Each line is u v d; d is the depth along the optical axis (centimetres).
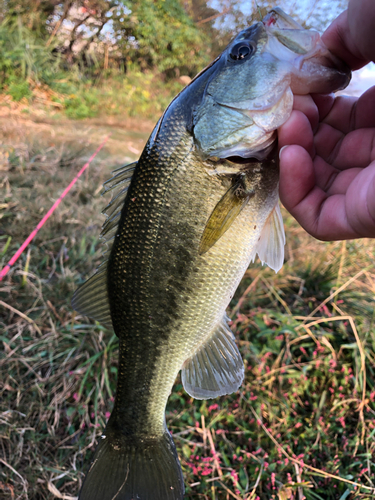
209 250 19
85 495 20
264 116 17
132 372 21
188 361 21
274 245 20
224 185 18
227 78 18
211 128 18
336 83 18
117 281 20
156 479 21
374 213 16
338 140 21
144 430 21
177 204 19
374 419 30
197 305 19
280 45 17
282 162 18
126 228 20
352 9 18
